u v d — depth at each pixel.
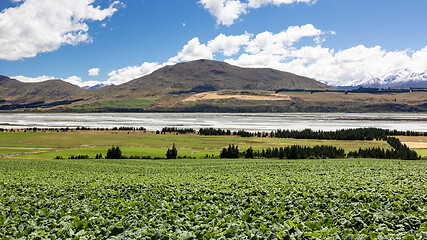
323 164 59.69
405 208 16.22
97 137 187.62
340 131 198.38
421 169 43.75
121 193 27.08
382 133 191.50
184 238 12.20
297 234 11.98
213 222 14.43
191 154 115.44
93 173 50.22
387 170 42.88
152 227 14.23
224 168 58.28
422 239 10.92
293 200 19.70
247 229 12.99
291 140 181.62
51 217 17.16
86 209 18.72
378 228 12.54
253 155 110.44
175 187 28.22
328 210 16.55
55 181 37.28
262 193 23.34
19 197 24.16
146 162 81.19
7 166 62.41
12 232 14.08
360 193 21.59
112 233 13.73
